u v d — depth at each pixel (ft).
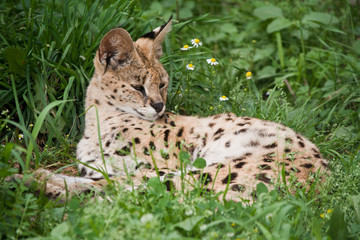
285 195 24.14
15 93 29.78
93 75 31.40
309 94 42.01
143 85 29.84
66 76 34.09
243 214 20.74
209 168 26.53
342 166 29.66
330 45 47.34
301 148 28.12
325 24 45.50
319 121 36.81
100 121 30.12
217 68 43.91
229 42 49.73
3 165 21.62
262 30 50.96
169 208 21.33
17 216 21.03
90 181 27.25
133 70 29.78
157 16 39.14
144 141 28.71
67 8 35.63
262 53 47.52
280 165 26.32
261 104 37.14
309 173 25.41
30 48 33.78
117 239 18.37
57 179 26.23
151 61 30.86
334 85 40.86
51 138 30.63
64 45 33.63
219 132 29.53
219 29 51.19
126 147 28.63
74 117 32.91
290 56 48.73
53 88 32.60
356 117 37.45
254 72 46.03
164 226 19.86
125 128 29.07
